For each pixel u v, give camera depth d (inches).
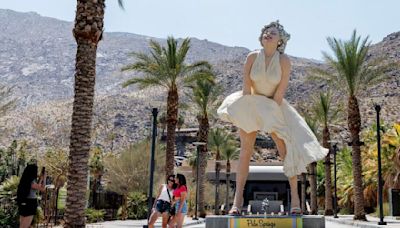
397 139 1652.3
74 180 620.1
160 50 1272.1
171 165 1238.3
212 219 484.1
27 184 460.1
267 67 522.0
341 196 2198.6
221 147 2267.5
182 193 553.6
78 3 660.7
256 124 519.8
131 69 1294.3
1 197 751.7
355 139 1370.6
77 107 637.3
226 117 537.6
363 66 1405.0
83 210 620.4
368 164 1900.8
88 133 636.7
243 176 526.3
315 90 6402.6
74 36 660.1
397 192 1531.7
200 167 1669.5
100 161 2012.8
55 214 984.3
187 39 1277.1
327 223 1311.5
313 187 1924.2
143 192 1716.3
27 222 459.5
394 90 5132.9
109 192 1425.9
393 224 1101.1
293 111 530.9
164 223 542.0
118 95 6619.1
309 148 516.4
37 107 6373.0
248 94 531.2
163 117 3902.6
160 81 1285.7
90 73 649.0
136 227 925.8
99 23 658.8
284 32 530.9
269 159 4414.4
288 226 477.1
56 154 1720.0
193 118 5625.0
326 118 1918.1
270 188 2940.5
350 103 1395.2
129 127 5575.8
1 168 1208.8
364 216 1325.0
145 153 1953.7
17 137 4857.3
